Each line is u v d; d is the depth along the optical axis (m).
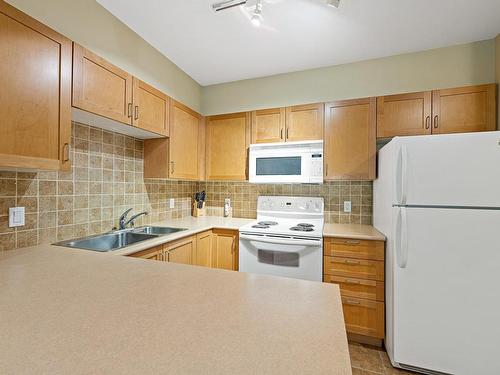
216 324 0.61
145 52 2.11
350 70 2.45
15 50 1.08
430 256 1.52
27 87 1.12
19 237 1.37
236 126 2.59
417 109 2.00
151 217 2.39
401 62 2.29
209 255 2.34
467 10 1.70
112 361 0.47
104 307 0.69
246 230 2.21
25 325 0.59
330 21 1.83
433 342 1.51
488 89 1.87
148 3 1.68
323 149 2.24
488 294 1.42
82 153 1.72
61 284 0.86
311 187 2.61
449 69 2.15
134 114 1.78
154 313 0.66
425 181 1.53
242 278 0.94
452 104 1.93
